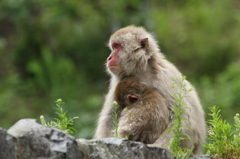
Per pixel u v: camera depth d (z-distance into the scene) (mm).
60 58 35312
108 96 14289
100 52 36656
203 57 38156
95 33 36969
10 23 39531
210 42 38750
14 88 34344
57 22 36875
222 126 11461
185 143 12203
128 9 37938
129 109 12391
